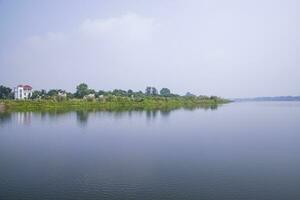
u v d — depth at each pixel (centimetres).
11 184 3106
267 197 2694
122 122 9069
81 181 3186
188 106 19725
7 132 6962
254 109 17525
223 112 14050
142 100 18862
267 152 4525
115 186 3020
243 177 3269
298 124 8506
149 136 6256
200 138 5928
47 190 2923
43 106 15475
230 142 5434
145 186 3005
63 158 4262
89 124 8531
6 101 15300
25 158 4278
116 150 4794
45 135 6488
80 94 19150
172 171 3534
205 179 3209
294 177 3256
